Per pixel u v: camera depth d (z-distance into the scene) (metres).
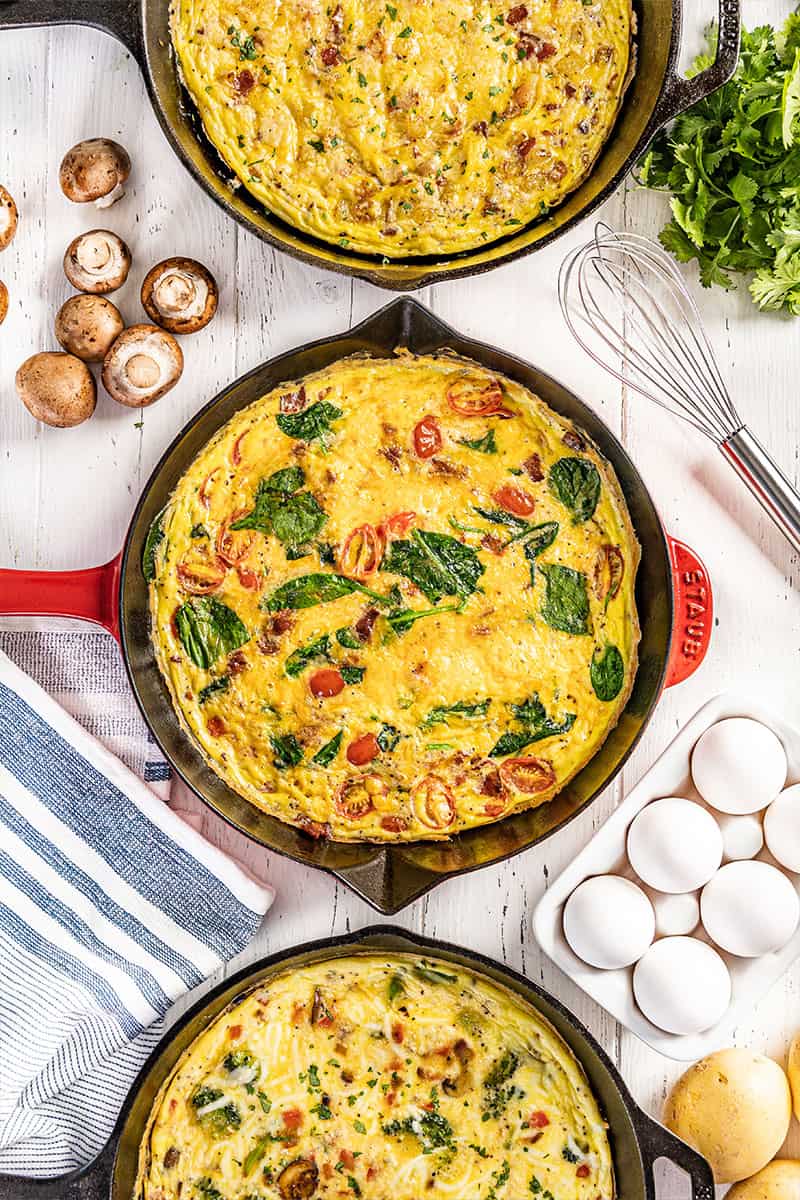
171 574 0.87
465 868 0.85
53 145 0.94
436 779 0.87
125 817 0.91
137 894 0.91
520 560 0.87
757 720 0.89
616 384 0.94
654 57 0.85
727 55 0.83
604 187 0.86
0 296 0.92
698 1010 0.87
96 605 0.89
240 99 0.87
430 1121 0.88
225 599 0.88
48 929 0.91
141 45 0.84
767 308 0.94
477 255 0.88
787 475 0.94
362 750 0.87
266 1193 0.88
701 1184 0.84
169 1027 0.93
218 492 0.88
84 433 0.94
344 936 0.85
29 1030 0.90
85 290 0.92
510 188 0.88
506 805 0.87
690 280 0.94
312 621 0.87
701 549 0.94
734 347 0.94
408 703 0.87
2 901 0.91
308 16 0.86
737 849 0.90
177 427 0.94
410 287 0.85
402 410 0.88
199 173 0.86
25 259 0.94
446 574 0.87
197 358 0.94
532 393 0.87
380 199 0.88
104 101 0.93
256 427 0.88
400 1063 0.88
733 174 0.91
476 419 0.88
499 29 0.86
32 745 0.91
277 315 0.94
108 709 0.93
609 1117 0.86
